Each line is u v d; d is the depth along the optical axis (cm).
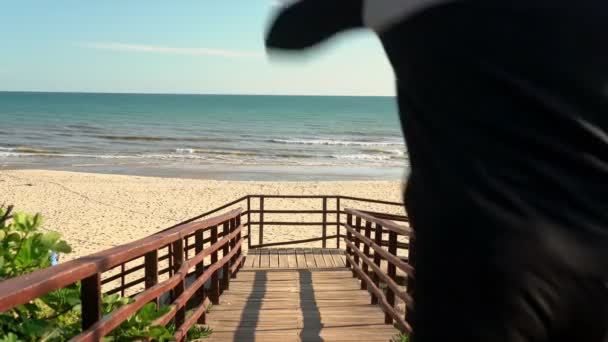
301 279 905
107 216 2077
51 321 308
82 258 283
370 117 12656
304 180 3628
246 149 5853
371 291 713
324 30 98
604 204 80
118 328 356
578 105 80
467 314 85
